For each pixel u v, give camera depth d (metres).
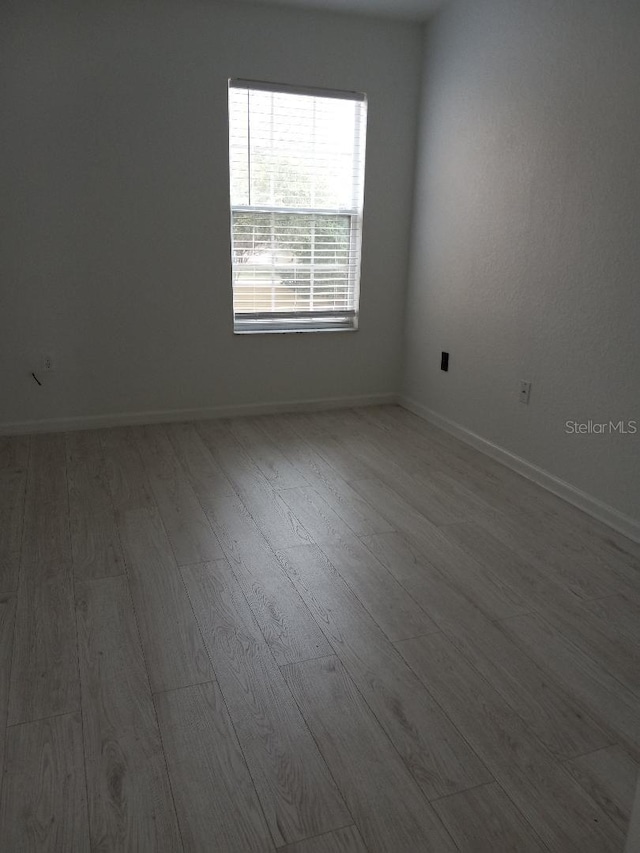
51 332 3.40
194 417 3.79
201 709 1.52
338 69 3.51
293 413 3.98
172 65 3.23
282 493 2.78
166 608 1.92
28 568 2.13
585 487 2.65
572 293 2.62
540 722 1.51
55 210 3.24
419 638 1.81
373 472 3.05
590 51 2.42
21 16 2.98
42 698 1.55
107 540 2.33
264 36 3.34
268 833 1.22
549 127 2.68
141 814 1.25
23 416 3.47
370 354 4.08
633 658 1.74
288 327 3.89
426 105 3.63
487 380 3.26
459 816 1.26
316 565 2.19
